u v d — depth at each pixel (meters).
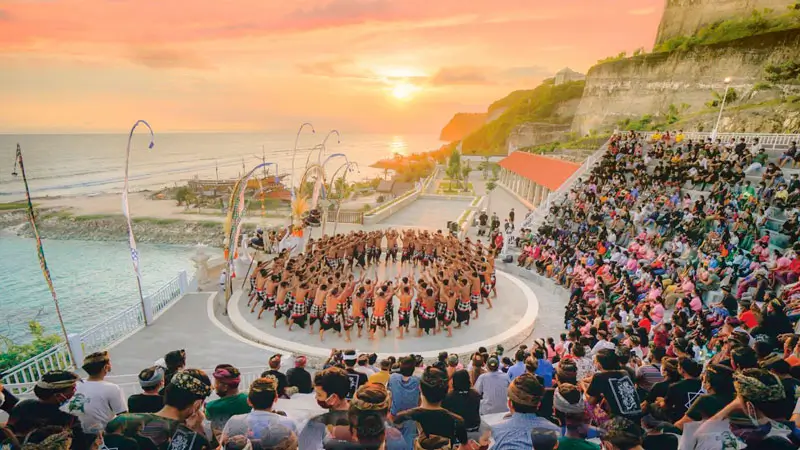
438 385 3.77
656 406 4.80
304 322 15.09
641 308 13.93
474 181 79.88
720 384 4.20
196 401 3.72
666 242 19.33
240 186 17.20
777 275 13.75
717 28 71.06
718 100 62.44
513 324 16.23
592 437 4.55
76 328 38.22
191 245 73.81
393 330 15.52
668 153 27.22
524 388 3.85
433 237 22.47
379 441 3.20
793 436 3.72
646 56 79.19
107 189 155.00
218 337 13.97
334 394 3.99
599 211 24.31
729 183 21.00
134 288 49.41
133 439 3.46
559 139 107.88
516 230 31.33
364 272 21.72
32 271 55.38
